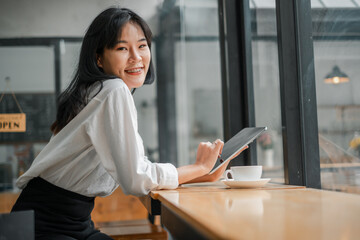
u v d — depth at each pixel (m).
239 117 2.27
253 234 0.51
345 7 1.30
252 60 2.15
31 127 3.21
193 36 3.52
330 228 0.55
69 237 1.23
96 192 1.31
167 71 3.64
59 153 1.22
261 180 1.30
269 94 1.91
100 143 1.23
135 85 1.49
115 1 3.39
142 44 1.47
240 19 2.29
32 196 1.24
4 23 3.25
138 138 1.27
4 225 0.90
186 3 3.54
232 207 0.79
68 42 3.30
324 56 1.45
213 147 1.39
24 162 3.18
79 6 3.32
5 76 3.22
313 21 1.54
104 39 1.39
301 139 1.66
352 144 1.27
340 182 1.35
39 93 3.24
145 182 1.21
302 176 1.65
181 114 3.65
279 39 1.72
